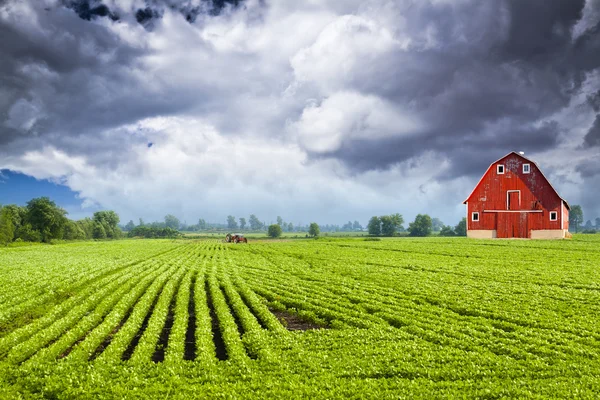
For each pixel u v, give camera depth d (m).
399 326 24.84
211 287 37.91
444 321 24.80
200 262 62.22
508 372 16.89
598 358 18.22
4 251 89.81
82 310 28.62
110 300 31.73
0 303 31.41
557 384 15.52
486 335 21.80
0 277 43.94
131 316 27.06
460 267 45.81
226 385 16.42
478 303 28.56
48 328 24.20
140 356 19.81
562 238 82.44
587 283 34.31
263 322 27.12
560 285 34.47
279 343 21.73
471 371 17.12
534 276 38.38
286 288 36.88
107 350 20.48
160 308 29.61
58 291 36.12
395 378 16.78
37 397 15.95
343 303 30.16
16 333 23.48
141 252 86.75
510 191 87.44
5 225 141.38
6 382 17.17
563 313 25.73
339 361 18.70
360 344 21.17
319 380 16.75
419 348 20.08
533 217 85.12
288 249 83.00
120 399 15.46
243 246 103.94
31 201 165.00
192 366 18.70
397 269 46.34
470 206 90.94
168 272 48.19
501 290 32.59
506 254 56.53
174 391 16.03
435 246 73.69
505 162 88.38
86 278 43.34
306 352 20.00
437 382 16.28
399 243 85.50
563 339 20.62
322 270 47.84
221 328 24.95
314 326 26.25
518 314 25.45
